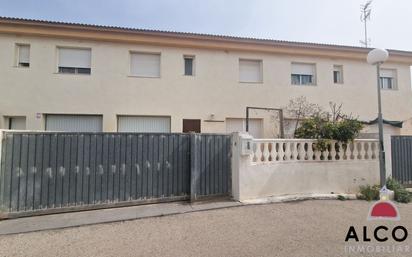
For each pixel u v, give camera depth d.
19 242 3.41
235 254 3.03
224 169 5.80
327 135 6.13
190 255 3.01
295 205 5.13
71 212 4.66
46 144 4.61
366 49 11.77
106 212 4.67
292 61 11.41
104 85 9.62
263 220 4.26
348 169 6.13
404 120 12.21
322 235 3.61
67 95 9.32
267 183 5.62
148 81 9.98
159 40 9.95
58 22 9.06
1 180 4.28
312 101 11.37
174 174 5.47
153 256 2.98
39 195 4.51
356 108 11.80
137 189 5.16
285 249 3.16
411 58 12.37
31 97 9.08
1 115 8.86
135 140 5.21
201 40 10.30
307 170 5.93
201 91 10.40
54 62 9.32
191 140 5.51
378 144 6.35
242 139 5.39
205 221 4.22
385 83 12.52
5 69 8.95
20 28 8.93
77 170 4.77
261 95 10.94
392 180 6.06
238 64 10.85
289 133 10.93
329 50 11.55
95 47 9.63
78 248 3.21
